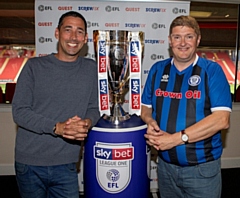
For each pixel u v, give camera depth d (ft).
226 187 8.99
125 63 5.79
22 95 4.74
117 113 5.99
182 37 4.64
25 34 10.42
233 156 10.53
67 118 4.92
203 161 4.88
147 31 8.13
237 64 10.68
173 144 4.76
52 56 4.98
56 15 7.93
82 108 5.07
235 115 10.31
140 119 6.08
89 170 5.79
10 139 9.71
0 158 9.80
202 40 10.55
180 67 4.99
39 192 5.04
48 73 4.86
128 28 8.09
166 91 5.05
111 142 5.44
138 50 5.67
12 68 10.73
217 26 10.41
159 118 5.13
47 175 4.94
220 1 8.88
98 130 5.50
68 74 4.96
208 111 4.80
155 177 8.80
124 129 5.46
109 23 8.05
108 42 5.61
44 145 4.83
